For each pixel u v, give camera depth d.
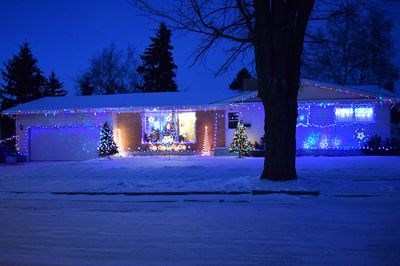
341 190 13.78
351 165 20.53
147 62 53.88
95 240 8.36
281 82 14.82
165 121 30.61
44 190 15.93
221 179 16.42
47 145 31.75
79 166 22.86
